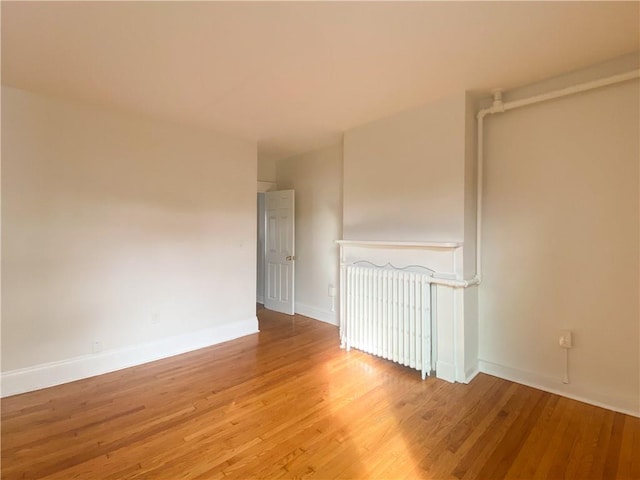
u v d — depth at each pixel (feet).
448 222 8.70
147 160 10.03
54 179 8.42
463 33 5.92
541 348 8.08
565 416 6.89
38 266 8.21
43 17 5.40
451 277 8.52
